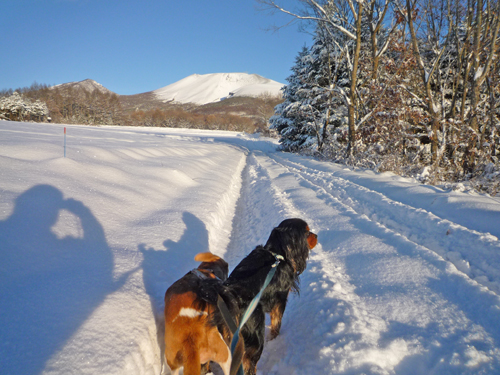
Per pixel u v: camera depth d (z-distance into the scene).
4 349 1.97
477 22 11.47
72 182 5.38
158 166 9.23
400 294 3.63
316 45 23.14
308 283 4.18
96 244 3.82
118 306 2.74
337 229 6.00
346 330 3.03
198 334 2.17
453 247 4.63
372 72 16.00
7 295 2.47
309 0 17.25
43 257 3.15
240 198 9.98
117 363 2.16
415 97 13.49
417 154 13.12
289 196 9.05
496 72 11.88
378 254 4.71
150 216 5.42
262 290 2.56
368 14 16.05
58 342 2.15
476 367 2.48
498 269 3.86
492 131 11.40
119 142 15.72
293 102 27.28
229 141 40.50
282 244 3.02
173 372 2.26
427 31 14.43
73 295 2.70
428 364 2.61
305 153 23.36
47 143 8.66
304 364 2.80
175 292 2.35
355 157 15.02
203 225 5.77
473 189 8.27
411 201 7.32
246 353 2.56
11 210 3.66
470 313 3.14
